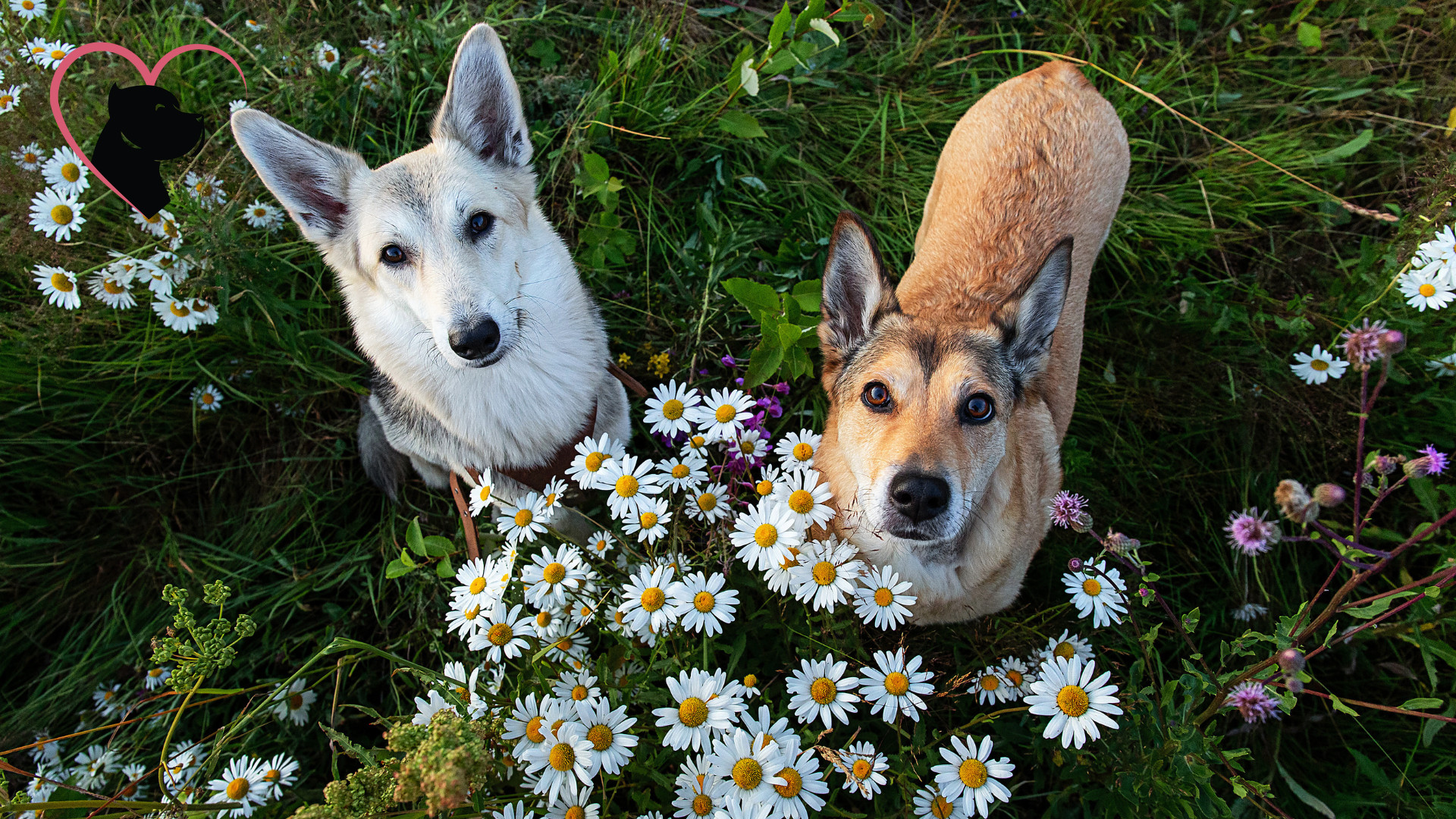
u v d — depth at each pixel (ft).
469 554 2.76
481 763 1.93
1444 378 3.16
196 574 3.13
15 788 2.80
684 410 2.66
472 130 2.86
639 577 2.32
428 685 2.56
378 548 3.25
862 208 3.76
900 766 2.20
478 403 2.85
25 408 3.12
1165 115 3.84
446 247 2.66
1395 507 3.08
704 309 3.20
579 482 2.54
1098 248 3.23
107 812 2.22
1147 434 3.39
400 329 2.79
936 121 3.81
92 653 3.03
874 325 2.68
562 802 2.15
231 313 3.07
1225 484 3.27
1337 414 3.21
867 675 2.22
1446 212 3.05
